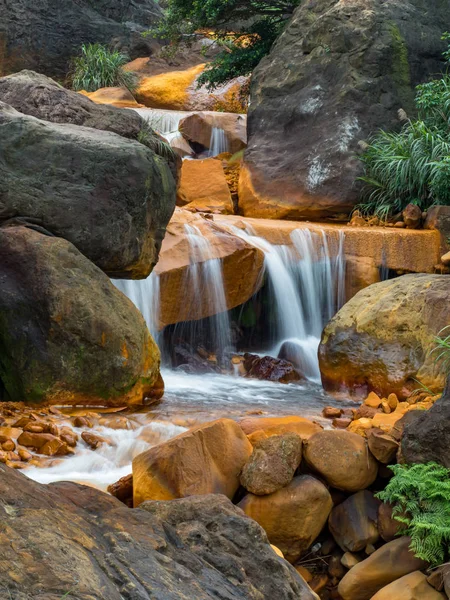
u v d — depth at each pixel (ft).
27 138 22.91
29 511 9.50
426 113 41.91
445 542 15.66
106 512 11.13
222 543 11.84
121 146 23.98
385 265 34.06
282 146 42.57
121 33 74.95
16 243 21.70
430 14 44.04
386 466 17.43
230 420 17.34
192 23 57.82
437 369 23.77
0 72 69.62
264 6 56.03
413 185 39.11
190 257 28.84
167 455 15.98
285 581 11.61
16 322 21.29
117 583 8.90
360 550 16.53
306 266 32.99
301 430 18.89
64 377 21.26
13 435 18.35
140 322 22.95
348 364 25.59
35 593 7.92
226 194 41.45
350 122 41.16
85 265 22.29
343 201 39.88
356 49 42.34
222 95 68.49
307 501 16.20
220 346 30.73
